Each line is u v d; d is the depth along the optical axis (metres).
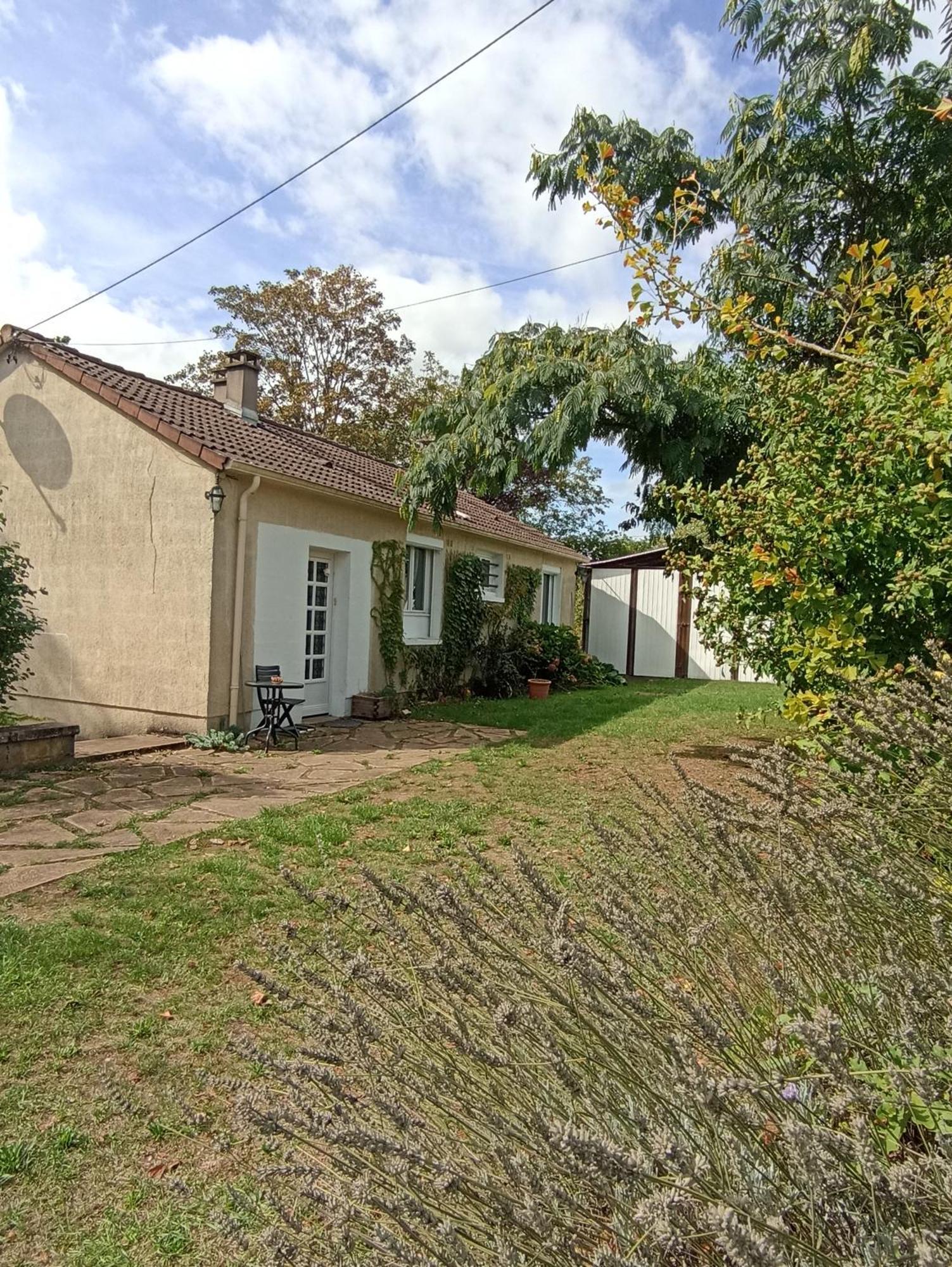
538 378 6.86
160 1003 2.81
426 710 10.91
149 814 5.21
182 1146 2.09
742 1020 1.57
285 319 24.52
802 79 5.88
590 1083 1.33
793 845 1.83
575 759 7.31
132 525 8.37
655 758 7.32
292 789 6.05
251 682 8.26
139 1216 1.85
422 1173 1.17
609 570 18.69
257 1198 1.65
